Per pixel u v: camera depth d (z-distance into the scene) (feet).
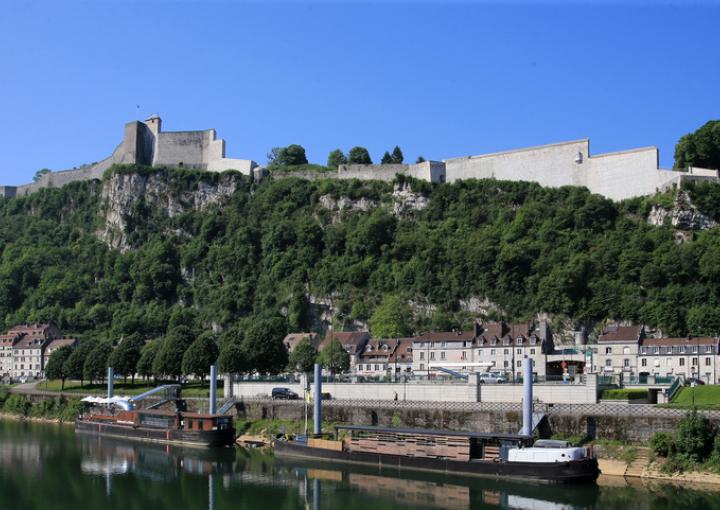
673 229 654.53
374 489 312.09
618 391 352.08
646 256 630.74
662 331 581.94
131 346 579.48
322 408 417.28
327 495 304.50
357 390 424.05
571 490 299.79
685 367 504.02
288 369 585.22
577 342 584.40
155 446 420.36
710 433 310.65
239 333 618.85
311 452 371.76
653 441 319.47
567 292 631.56
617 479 312.71
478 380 382.22
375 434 364.17
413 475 334.03
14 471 355.36
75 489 321.11
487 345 547.08
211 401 435.94
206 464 367.25
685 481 302.86
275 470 351.87
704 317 565.53
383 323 655.76
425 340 572.10
